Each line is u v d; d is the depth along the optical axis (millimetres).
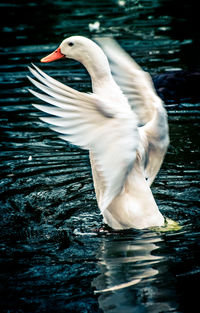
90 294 6148
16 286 6375
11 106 13555
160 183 9703
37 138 11922
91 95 6777
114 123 6859
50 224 8164
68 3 24516
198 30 19734
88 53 7852
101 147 6844
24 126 12539
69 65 16656
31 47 18203
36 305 5977
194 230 7797
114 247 7316
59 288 6309
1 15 22641
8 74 15727
